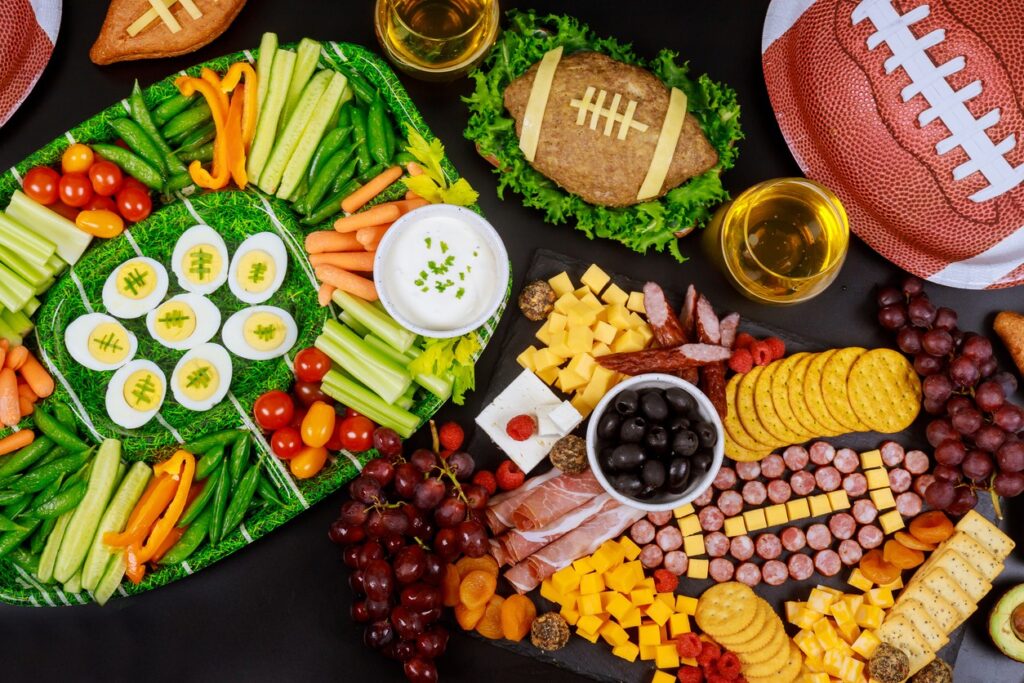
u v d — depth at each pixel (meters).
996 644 1.00
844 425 0.99
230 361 0.98
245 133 0.97
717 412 0.96
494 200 1.04
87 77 1.03
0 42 0.97
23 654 0.99
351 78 0.99
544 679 0.99
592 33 0.99
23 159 1.01
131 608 0.99
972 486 1.00
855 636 0.99
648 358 0.98
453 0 0.98
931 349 0.99
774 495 1.01
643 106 0.96
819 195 0.96
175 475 0.94
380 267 0.93
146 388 0.96
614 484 0.93
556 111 0.96
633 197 0.98
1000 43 0.94
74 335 0.96
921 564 1.01
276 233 0.98
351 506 0.95
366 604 0.95
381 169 0.99
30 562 0.95
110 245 0.96
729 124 0.99
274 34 0.97
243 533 0.95
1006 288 1.04
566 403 0.97
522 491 1.00
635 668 0.99
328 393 0.97
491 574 0.97
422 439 1.01
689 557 1.01
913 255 1.01
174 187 0.98
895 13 0.96
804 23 0.99
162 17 0.99
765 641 0.97
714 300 1.03
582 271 1.03
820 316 1.04
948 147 0.96
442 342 0.95
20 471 0.95
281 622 1.00
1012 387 1.00
